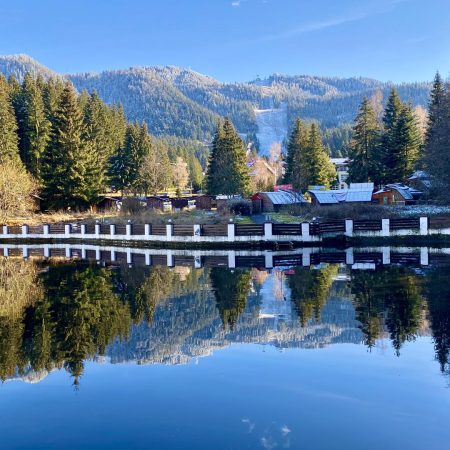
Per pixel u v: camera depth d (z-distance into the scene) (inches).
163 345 358.6
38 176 2121.1
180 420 236.1
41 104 2503.7
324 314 437.4
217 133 2401.6
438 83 1982.0
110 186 2856.8
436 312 426.0
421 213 1384.1
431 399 255.3
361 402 252.8
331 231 1178.6
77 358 331.9
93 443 215.5
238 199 2005.4
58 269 829.8
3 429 231.0
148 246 1264.8
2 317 454.0
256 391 269.6
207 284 629.0
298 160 2410.2
